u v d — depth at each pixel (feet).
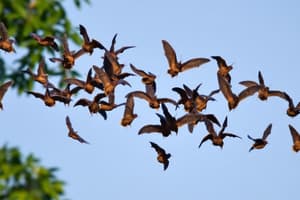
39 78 60.13
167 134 55.42
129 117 57.26
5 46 59.00
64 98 59.16
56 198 61.67
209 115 56.13
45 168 62.13
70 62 58.13
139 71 56.95
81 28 57.93
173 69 56.18
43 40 60.03
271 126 58.34
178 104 56.80
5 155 61.72
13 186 61.31
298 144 59.11
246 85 58.23
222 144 57.21
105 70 57.21
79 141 60.03
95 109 58.18
